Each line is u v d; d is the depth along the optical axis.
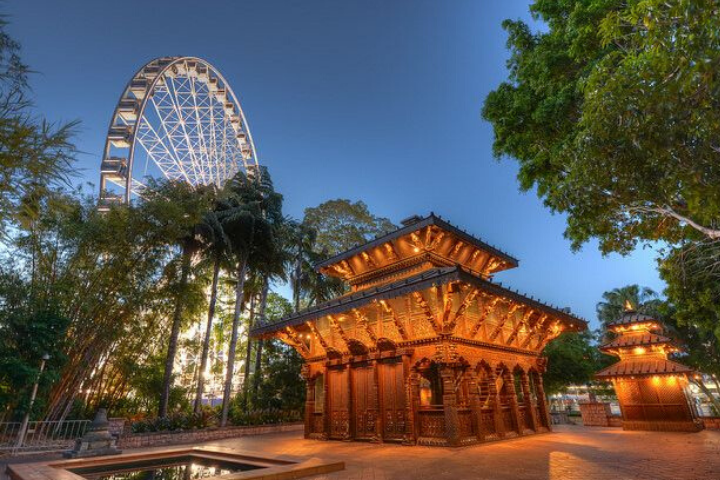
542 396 20.83
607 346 21.83
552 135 11.60
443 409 15.09
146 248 21.38
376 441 16.34
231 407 29.14
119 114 44.50
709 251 11.14
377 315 18.36
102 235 19.47
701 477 8.12
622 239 9.78
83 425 19.47
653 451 12.12
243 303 34.03
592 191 7.66
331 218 43.25
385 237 20.09
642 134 6.41
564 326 22.83
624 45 9.13
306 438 19.83
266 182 35.28
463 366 16.42
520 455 12.01
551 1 11.64
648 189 7.12
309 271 37.16
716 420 20.28
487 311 17.33
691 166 6.32
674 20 5.60
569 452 12.35
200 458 15.02
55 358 16.75
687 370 18.67
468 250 21.33
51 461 13.02
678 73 5.91
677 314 12.97
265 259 32.16
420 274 15.46
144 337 24.12
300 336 22.05
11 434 15.68
